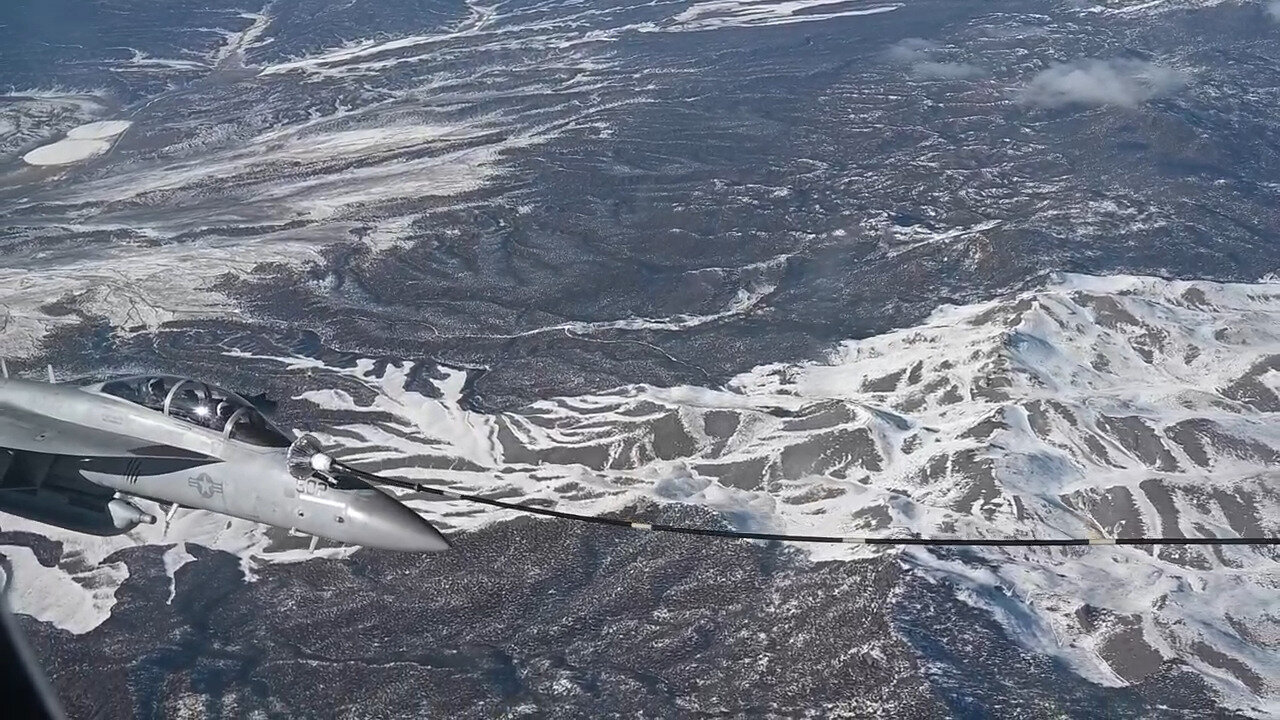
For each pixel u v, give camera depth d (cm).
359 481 2020
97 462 2141
